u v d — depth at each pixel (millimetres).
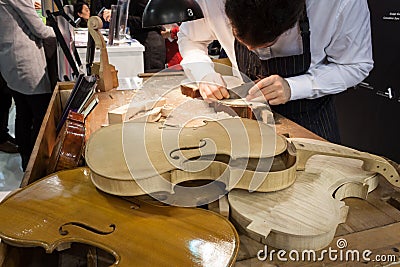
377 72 2346
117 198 789
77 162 983
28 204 765
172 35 3598
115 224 710
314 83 1346
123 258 627
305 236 689
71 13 2434
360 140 2572
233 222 782
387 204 858
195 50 1723
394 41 2207
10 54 2453
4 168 2877
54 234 685
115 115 1218
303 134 1243
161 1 1258
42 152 1107
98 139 887
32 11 2389
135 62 2836
